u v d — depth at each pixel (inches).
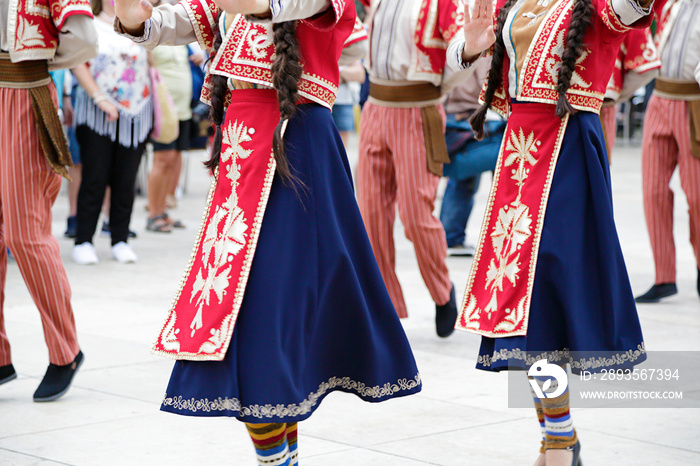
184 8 164.9
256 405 148.5
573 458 180.7
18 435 212.7
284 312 151.5
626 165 915.4
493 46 195.2
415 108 281.6
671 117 343.9
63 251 454.6
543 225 179.9
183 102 492.4
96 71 403.2
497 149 386.9
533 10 184.5
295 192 154.4
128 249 436.1
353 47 197.3
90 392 245.4
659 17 343.9
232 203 157.2
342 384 161.6
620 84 309.7
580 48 177.2
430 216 288.2
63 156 231.6
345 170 162.9
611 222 181.0
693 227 352.2
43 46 221.8
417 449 205.6
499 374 265.6
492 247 189.9
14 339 297.7
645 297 358.0
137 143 419.5
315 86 156.9
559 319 179.9
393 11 276.4
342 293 157.9
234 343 150.4
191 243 489.4
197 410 150.2
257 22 143.5
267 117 156.6
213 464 196.4
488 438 213.0
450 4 271.7
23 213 228.1
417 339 304.2
